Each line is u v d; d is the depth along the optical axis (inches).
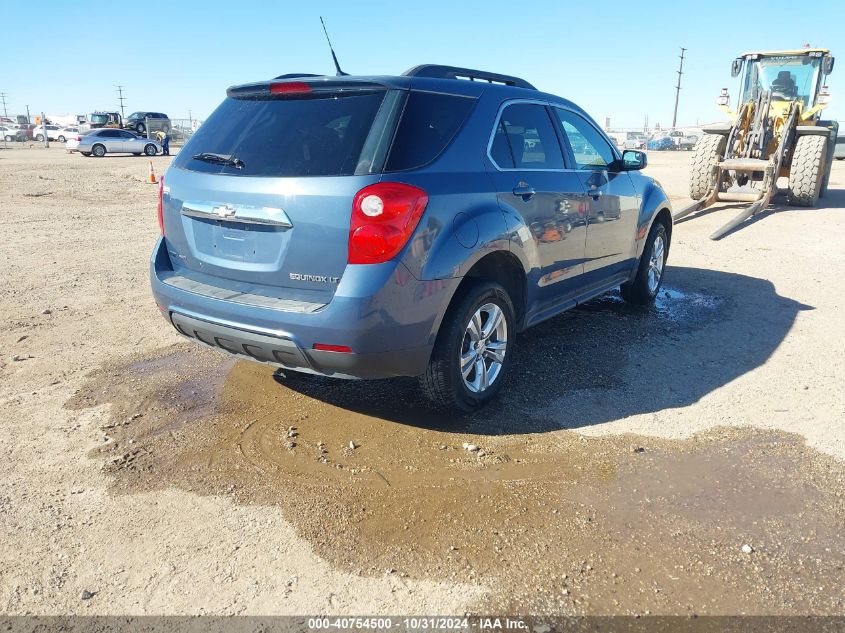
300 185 128.5
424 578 102.8
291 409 160.9
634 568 105.0
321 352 129.1
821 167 485.4
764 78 549.3
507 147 160.1
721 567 105.1
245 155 140.3
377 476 131.2
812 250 350.0
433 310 134.2
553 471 133.3
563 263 181.0
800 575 103.4
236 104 153.0
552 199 170.1
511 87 170.7
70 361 190.9
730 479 130.5
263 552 108.5
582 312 241.6
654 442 145.2
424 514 118.8
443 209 134.0
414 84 139.3
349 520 117.0
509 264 161.6
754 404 164.6
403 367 135.3
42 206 546.0
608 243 205.0
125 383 175.3
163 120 1868.8
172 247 156.8
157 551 108.6
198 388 172.4
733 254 342.6
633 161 206.1
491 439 146.3
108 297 259.3
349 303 124.3
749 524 116.2
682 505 121.6
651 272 247.3
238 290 139.7
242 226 137.8
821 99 525.7
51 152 1627.7
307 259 129.5
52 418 154.9
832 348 203.5
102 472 132.0
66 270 306.5
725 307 247.6
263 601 97.9
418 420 155.0
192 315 144.1
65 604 97.0
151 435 147.2
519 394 169.3
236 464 135.4
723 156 511.8
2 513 117.9
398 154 130.0
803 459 138.2
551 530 114.4
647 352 199.9
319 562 106.3
